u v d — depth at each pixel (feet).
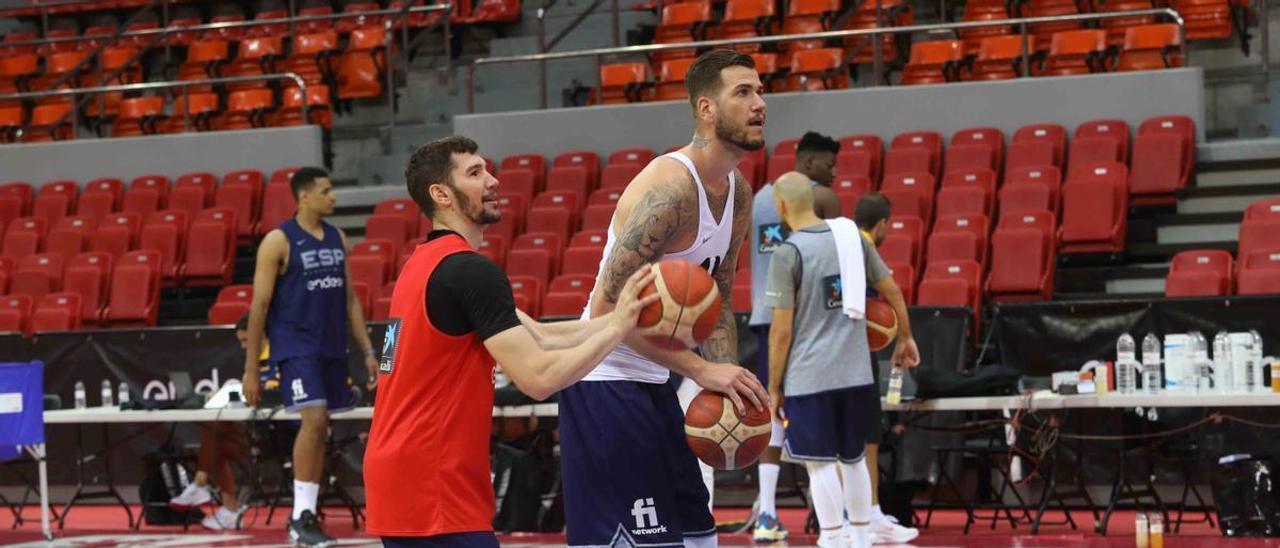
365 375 43.78
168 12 87.51
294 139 68.23
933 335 39.09
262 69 79.00
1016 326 39.37
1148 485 34.94
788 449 27.86
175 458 41.34
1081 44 62.75
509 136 65.16
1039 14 67.67
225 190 64.80
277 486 44.96
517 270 53.42
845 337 27.61
